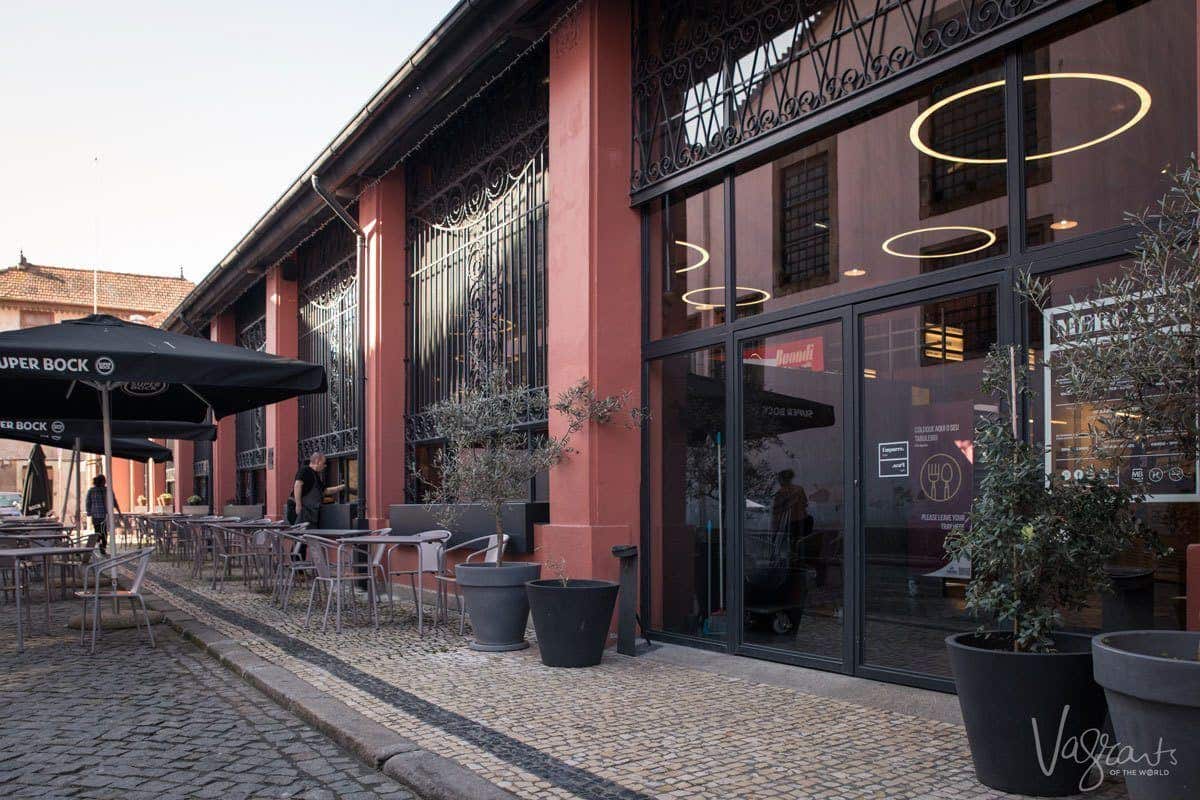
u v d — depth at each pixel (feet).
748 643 24.25
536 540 30.40
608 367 27.68
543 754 15.67
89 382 29.73
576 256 28.35
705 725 17.48
